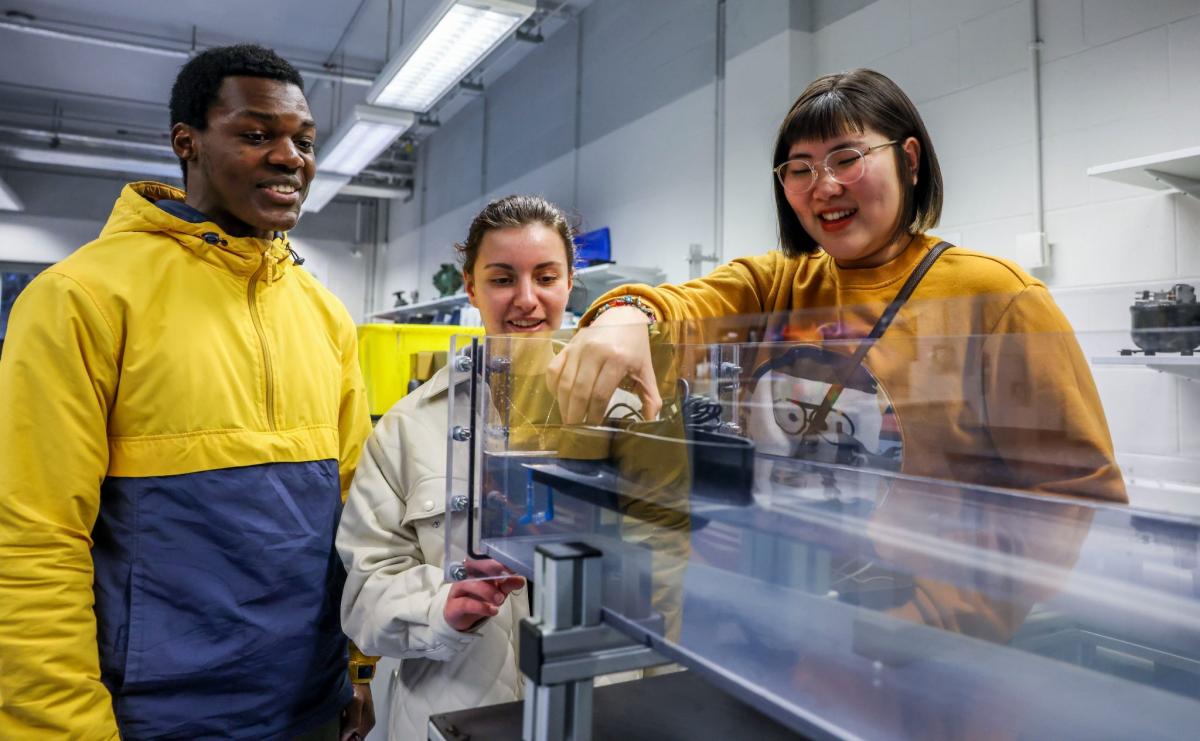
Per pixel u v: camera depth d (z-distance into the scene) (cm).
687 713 58
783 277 93
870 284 80
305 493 102
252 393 98
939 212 83
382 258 754
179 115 98
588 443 54
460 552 63
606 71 409
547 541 53
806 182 80
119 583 90
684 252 348
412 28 435
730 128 311
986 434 48
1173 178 172
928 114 241
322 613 103
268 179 97
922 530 42
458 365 64
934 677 38
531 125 484
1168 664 36
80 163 540
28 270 643
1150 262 187
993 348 47
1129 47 191
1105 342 45
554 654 45
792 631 42
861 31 264
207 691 93
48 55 473
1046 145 209
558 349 61
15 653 80
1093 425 44
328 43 463
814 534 45
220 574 93
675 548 48
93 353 86
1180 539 38
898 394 51
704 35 334
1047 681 37
